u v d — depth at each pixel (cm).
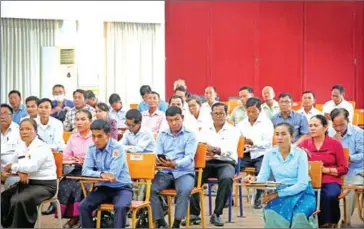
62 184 564
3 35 1053
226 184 586
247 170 663
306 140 545
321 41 1151
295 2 1148
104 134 492
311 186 474
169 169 543
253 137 678
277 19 1149
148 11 1127
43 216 627
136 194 567
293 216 458
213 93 881
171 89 1147
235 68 1154
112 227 513
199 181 556
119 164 489
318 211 476
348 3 1148
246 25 1148
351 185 557
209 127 622
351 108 855
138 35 1127
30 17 1066
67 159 563
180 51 1146
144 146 597
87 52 1098
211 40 1148
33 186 500
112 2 1104
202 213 556
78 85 1091
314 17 1149
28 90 1074
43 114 635
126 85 1125
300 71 1153
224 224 595
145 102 859
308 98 795
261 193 663
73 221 563
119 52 1118
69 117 742
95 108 740
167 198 595
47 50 1077
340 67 1155
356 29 1149
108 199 488
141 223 534
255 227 582
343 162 523
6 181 551
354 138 586
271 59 1151
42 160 500
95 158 499
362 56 1153
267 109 822
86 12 1094
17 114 786
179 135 561
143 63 1134
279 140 472
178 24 1144
